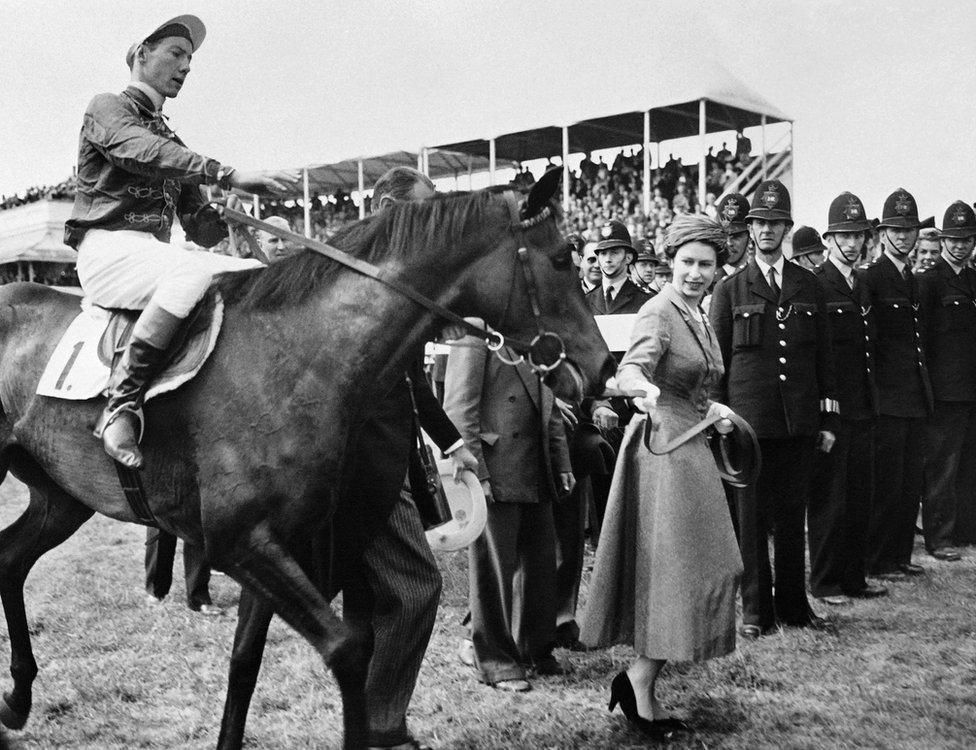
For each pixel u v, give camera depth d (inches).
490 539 157.8
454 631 188.1
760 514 187.2
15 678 137.7
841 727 138.0
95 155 120.0
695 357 137.3
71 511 142.7
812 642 178.7
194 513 110.7
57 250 641.0
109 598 209.5
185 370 108.2
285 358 108.2
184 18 122.4
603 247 240.5
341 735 137.3
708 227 138.8
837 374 218.5
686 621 126.8
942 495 262.5
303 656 172.9
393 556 128.5
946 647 175.8
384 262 109.7
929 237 269.3
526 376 159.3
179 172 111.3
